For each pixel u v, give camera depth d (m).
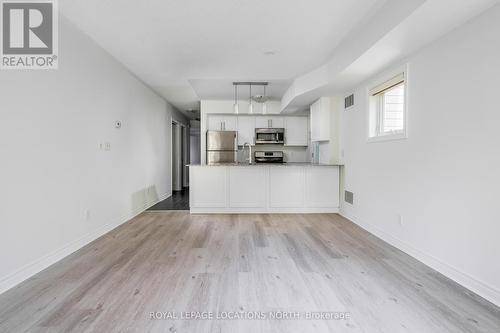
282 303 1.95
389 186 3.31
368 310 1.86
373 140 3.68
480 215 2.09
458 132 2.29
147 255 2.86
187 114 8.73
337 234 3.66
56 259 2.67
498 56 1.94
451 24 2.24
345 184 4.69
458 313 1.83
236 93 5.90
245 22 2.85
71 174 2.91
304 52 3.66
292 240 3.39
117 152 4.00
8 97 2.15
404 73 3.00
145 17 2.75
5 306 1.88
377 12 2.58
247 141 6.86
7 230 2.12
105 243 3.24
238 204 4.93
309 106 5.82
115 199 3.95
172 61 3.96
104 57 3.59
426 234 2.67
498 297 1.93
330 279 2.32
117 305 1.90
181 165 8.44
